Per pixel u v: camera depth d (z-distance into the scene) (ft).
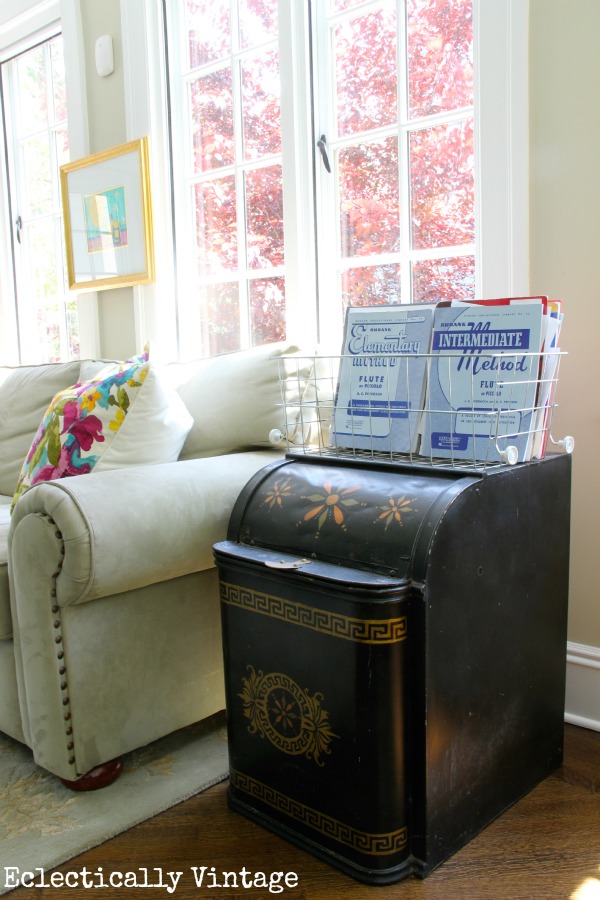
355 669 3.95
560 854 4.24
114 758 5.04
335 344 7.25
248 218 7.96
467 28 6.17
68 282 9.66
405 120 6.63
